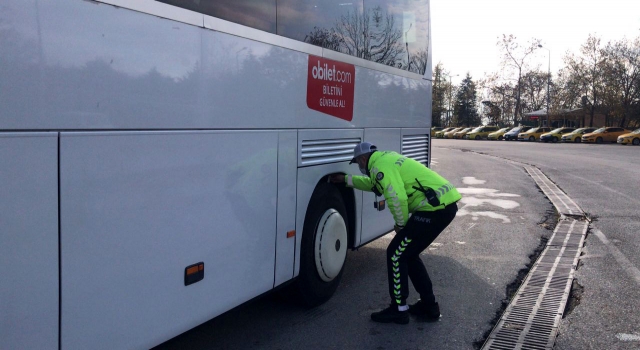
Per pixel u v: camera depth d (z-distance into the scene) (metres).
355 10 5.46
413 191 4.63
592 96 65.00
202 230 3.41
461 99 97.00
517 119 82.00
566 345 4.38
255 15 3.89
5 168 2.26
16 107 2.29
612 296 5.55
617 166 21.67
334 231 5.12
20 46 2.30
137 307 2.94
